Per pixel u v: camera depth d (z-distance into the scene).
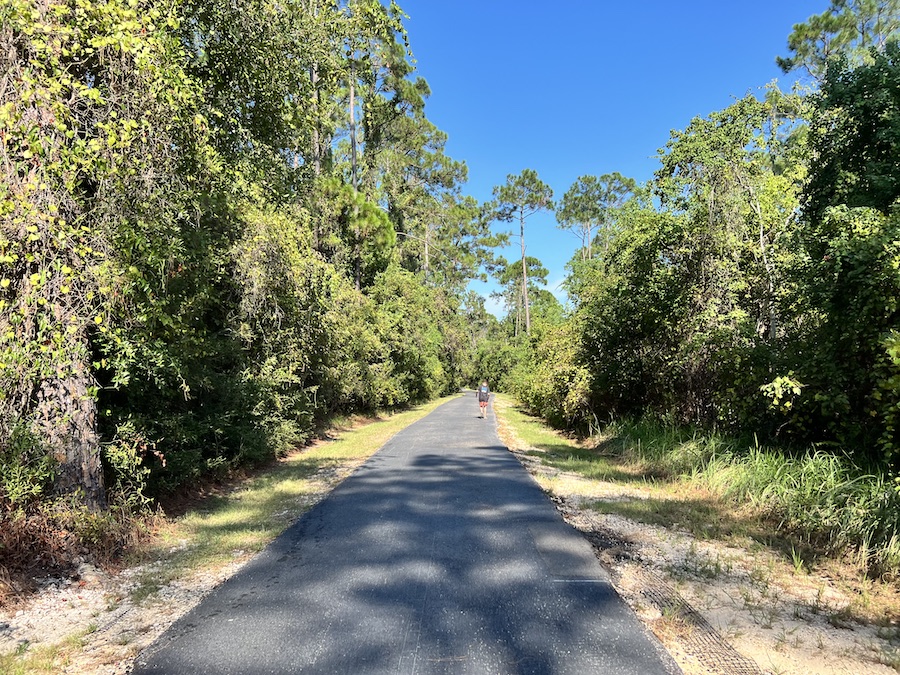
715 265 10.38
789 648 3.46
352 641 3.54
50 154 4.88
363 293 26.70
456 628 3.71
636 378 13.38
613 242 14.03
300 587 4.50
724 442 9.20
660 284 11.84
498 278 71.75
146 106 5.35
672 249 11.41
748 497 7.04
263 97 8.64
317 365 15.61
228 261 9.92
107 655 3.43
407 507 7.21
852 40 19.64
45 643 3.62
